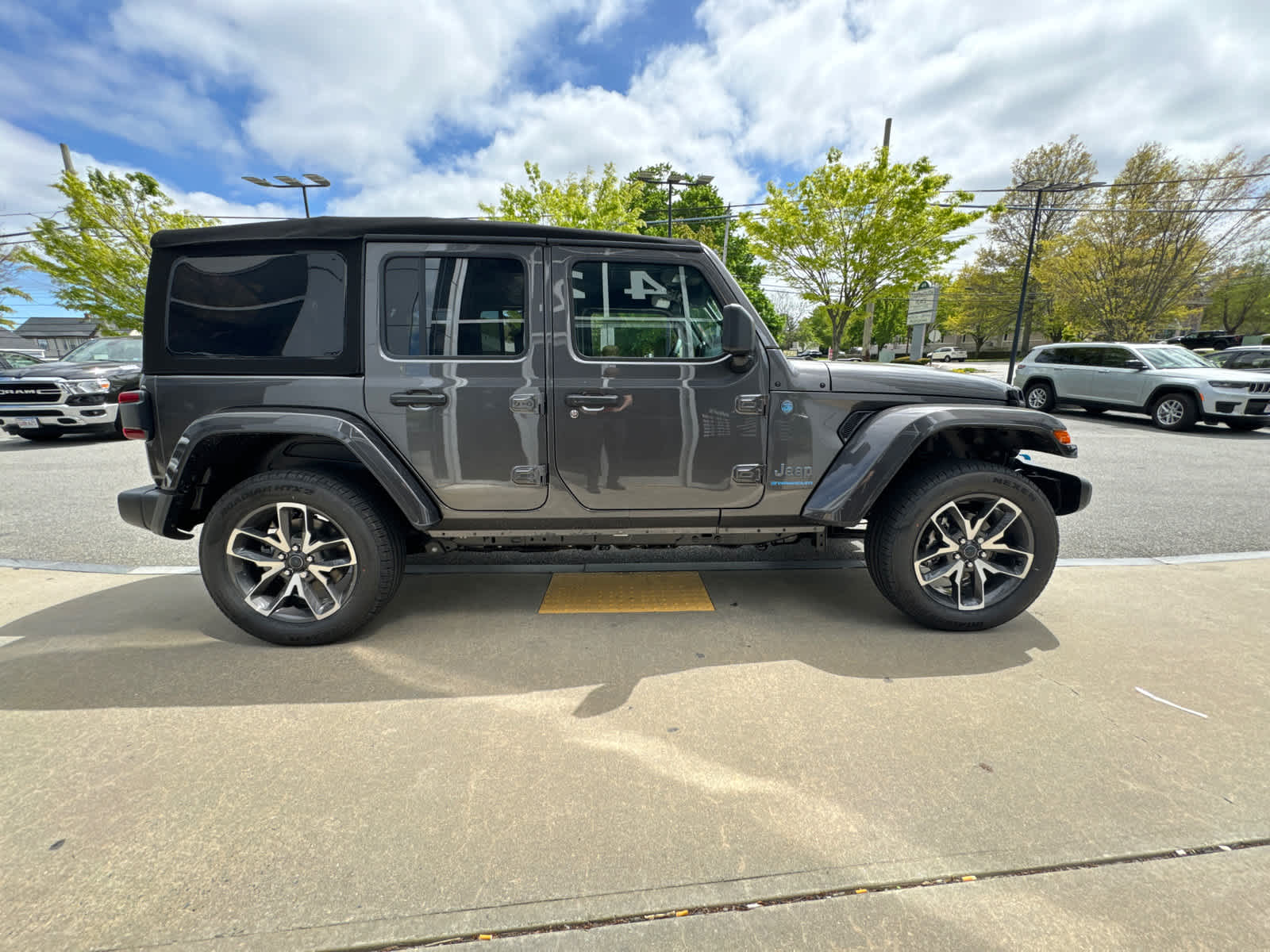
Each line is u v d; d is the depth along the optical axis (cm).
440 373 247
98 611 293
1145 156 1772
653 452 260
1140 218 1745
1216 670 234
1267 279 2725
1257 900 135
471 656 248
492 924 129
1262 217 1612
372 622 282
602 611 294
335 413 246
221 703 213
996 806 163
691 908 133
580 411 254
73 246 1705
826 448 270
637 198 1959
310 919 130
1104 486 577
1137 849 149
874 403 271
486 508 261
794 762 181
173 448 249
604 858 146
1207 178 1628
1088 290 1867
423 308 248
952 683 226
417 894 136
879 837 152
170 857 146
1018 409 263
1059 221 3269
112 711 207
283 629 254
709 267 260
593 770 178
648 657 247
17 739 192
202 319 246
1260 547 395
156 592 320
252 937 126
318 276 245
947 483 255
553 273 251
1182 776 175
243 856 146
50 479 622
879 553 266
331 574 265
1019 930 128
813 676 231
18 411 834
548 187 1767
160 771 177
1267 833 154
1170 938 126
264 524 260
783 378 263
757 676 231
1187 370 966
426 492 256
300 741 191
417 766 179
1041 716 204
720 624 278
